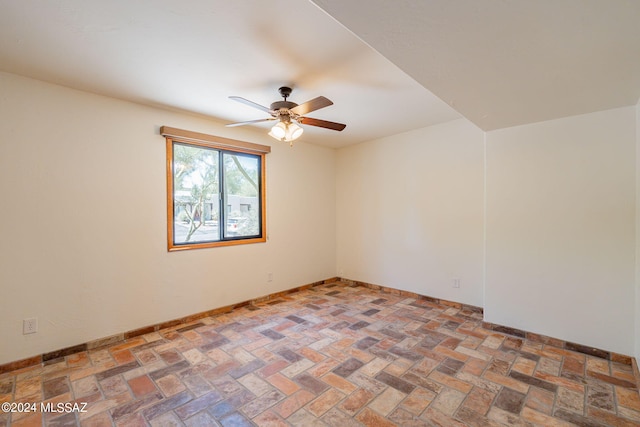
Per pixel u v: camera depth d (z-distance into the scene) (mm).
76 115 2580
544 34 1389
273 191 4176
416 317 3375
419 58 1616
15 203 2305
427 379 2137
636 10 1201
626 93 2082
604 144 2436
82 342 2609
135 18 1646
